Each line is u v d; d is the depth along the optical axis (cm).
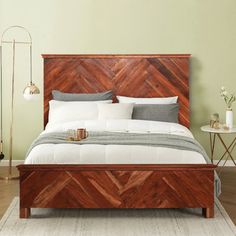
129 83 591
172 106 565
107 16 590
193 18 592
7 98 596
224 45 595
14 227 394
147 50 594
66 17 590
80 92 591
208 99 600
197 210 436
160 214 426
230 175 563
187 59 589
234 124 599
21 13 588
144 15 591
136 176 406
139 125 512
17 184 528
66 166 404
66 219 413
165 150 423
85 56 588
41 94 598
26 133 600
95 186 407
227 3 591
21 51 592
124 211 434
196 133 602
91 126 506
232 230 386
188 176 407
